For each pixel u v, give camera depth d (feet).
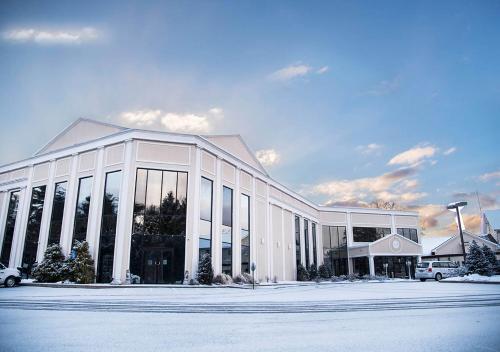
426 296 50.19
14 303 38.91
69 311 32.63
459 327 24.67
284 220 125.18
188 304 39.45
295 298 48.70
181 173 81.25
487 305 38.09
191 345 19.21
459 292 57.00
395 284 94.63
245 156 106.42
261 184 110.93
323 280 128.06
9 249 100.07
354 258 155.33
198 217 80.79
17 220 98.58
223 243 89.45
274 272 113.50
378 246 143.23
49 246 80.07
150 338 20.89
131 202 76.48
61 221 88.22
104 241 78.02
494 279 81.00
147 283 73.97
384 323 26.48
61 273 74.84
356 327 24.77
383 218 167.22
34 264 83.71
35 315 29.91
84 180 86.33
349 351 17.97
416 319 28.48
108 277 75.31
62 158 92.32
